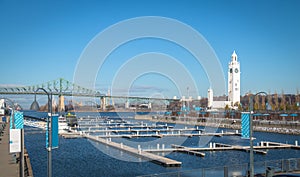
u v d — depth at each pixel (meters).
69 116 139.62
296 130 118.69
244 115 31.17
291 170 33.81
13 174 36.03
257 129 133.75
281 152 73.19
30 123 125.62
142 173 49.50
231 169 33.72
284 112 148.88
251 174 29.91
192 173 34.78
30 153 69.12
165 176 33.62
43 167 54.94
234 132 120.19
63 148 76.44
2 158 47.09
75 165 56.12
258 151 70.75
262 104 175.75
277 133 123.19
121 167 54.22
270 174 28.66
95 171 51.34
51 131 26.05
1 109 95.44
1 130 91.38
